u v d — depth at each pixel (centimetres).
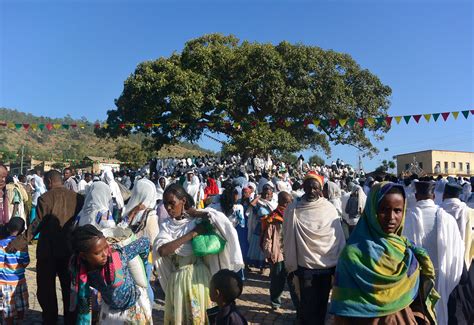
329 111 2581
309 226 492
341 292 262
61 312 620
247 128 2492
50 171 548
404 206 266
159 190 1177
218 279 346
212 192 1374
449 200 548
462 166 5347
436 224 475
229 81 2564
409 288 255
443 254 467
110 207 496
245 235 878
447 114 1298
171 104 2361
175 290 402
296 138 2761
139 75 2480
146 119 2478
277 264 639
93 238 317
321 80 2548
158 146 2798
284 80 2550
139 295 354
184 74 2422
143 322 357
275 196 945
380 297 251
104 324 349
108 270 330
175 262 415
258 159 2316
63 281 531
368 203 272
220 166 2469
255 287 782
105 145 10544
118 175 2177
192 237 405
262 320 610
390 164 3234
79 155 8538
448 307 504
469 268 543
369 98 2717
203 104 2522
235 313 346
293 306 676
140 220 495
